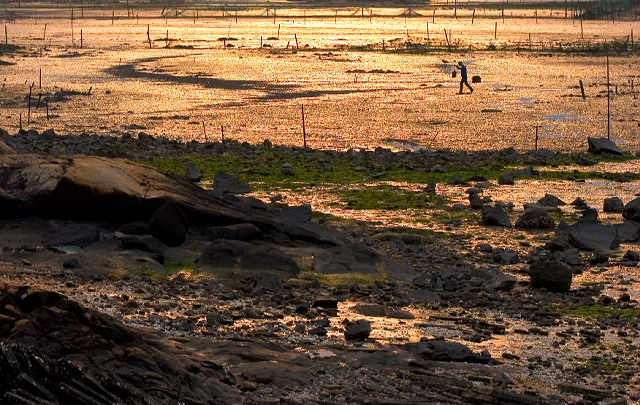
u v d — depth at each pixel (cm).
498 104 7475
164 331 2158
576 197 4284
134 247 2966
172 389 1628
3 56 11369
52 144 5125
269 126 6353
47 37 15612
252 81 8994
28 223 3069
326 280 2900
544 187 4484
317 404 1717
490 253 3372
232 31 18200
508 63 10888
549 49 12838
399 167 4853
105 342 1659
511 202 4153
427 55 11938
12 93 7862
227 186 4225
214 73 9662
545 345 2380
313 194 4266
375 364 2084
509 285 2933
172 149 5191
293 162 4922
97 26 19762
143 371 1645
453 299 2783
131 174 3256
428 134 6072
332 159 5019
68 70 9856
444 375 2028
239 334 2220
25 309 1656
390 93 8169
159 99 7656
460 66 8212
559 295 2883
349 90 8369
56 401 1437
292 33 17525
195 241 3109
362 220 3806
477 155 5200
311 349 2162
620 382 2127
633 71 10025
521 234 3672
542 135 6053
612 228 3547
